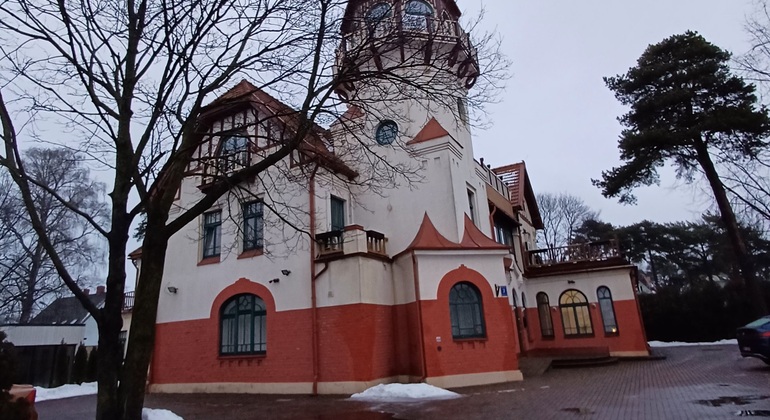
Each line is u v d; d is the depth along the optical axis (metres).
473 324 15.56
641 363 19.02
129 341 6.71
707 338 32.09
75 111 7.91
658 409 9.10
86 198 31.19
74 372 22.62
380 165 17.27
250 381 15.61
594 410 9.37
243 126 8.37
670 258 46.03
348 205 18.02
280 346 15.38
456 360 14.70
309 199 16.06
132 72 7.61
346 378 14.05
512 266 20.61
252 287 16.48
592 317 22.42
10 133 6.76
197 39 7.72
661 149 23.75
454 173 17.56
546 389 12.84
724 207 23.53
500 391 12.95
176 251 18.61
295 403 12.63
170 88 7.57
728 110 22.00
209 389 16.31
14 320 31.02
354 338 14.24
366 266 14.95
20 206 24.91
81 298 6.46
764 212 20.69
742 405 8.94
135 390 6.44
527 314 23.31
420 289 15.08
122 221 6.91
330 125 9.58
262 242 16.88
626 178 24.89
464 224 17.11
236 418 10.62
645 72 24.53
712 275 44.81
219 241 17.98
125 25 7.92
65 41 7.29
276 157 7.94
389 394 12.85
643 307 34.66
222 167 9.30
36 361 21.81
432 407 10.82
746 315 31.09
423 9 17.09
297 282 15.64
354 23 9.62
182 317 17.70
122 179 7.15
